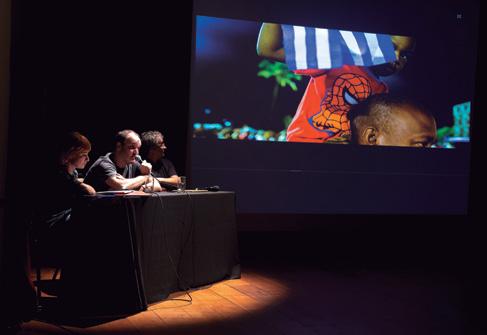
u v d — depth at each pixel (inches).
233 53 227.0
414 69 244.4
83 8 209.5
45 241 127.4
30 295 116.6
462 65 247.4
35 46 198.8
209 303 138.7
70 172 128.9
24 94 124.1
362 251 242.5
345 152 238.5
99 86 213.5
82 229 120.8
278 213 233.9
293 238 252.1
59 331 111.3
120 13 213.9
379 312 135.9
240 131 228.4
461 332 120.0
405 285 171.3
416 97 244.5
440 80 245.9
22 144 122.1
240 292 153.3
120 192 127.3
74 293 120.4
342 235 252.2
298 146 233.8
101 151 214.7
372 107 240.8
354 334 116.3
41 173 126.7
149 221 131.4
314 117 235.0
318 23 235.8
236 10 226.8
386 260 221.3
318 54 235.5
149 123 220.2
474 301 150.3
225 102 226.8
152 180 155.1
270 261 212.8
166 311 128.8
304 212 236.1
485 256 227.6
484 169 242.1
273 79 231.0
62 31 207.6
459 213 249.3
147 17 217.0
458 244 251.3
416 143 244.5
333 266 204.7
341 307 140.0
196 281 153.7
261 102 230.1
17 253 115.3
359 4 239.5
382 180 242.7
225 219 169.5
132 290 123.6
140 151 177.6
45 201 126.0
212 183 227.5
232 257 173.9
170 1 219.1
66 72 209.3
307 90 234.4
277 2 231.1
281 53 231.9
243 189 230.4
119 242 122.3
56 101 208.5
